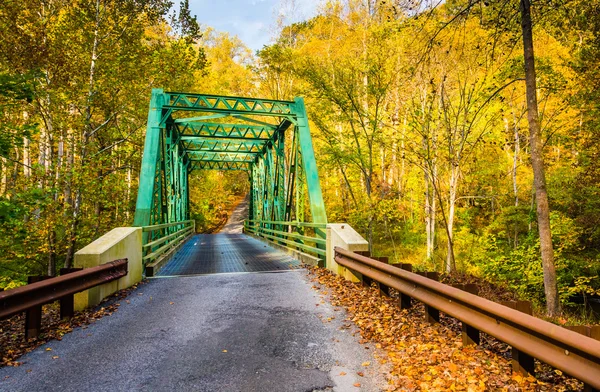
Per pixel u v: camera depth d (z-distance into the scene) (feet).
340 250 26.27
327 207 86.79
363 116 58.13
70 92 45.27
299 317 17.76
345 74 57.36
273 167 69.82
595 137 48.49
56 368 12.09
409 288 16.88
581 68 44.65
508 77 43.93
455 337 14.42
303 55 73.56
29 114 44.96
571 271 48.67
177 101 44.16
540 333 9.13
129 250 24.89
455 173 52.60
